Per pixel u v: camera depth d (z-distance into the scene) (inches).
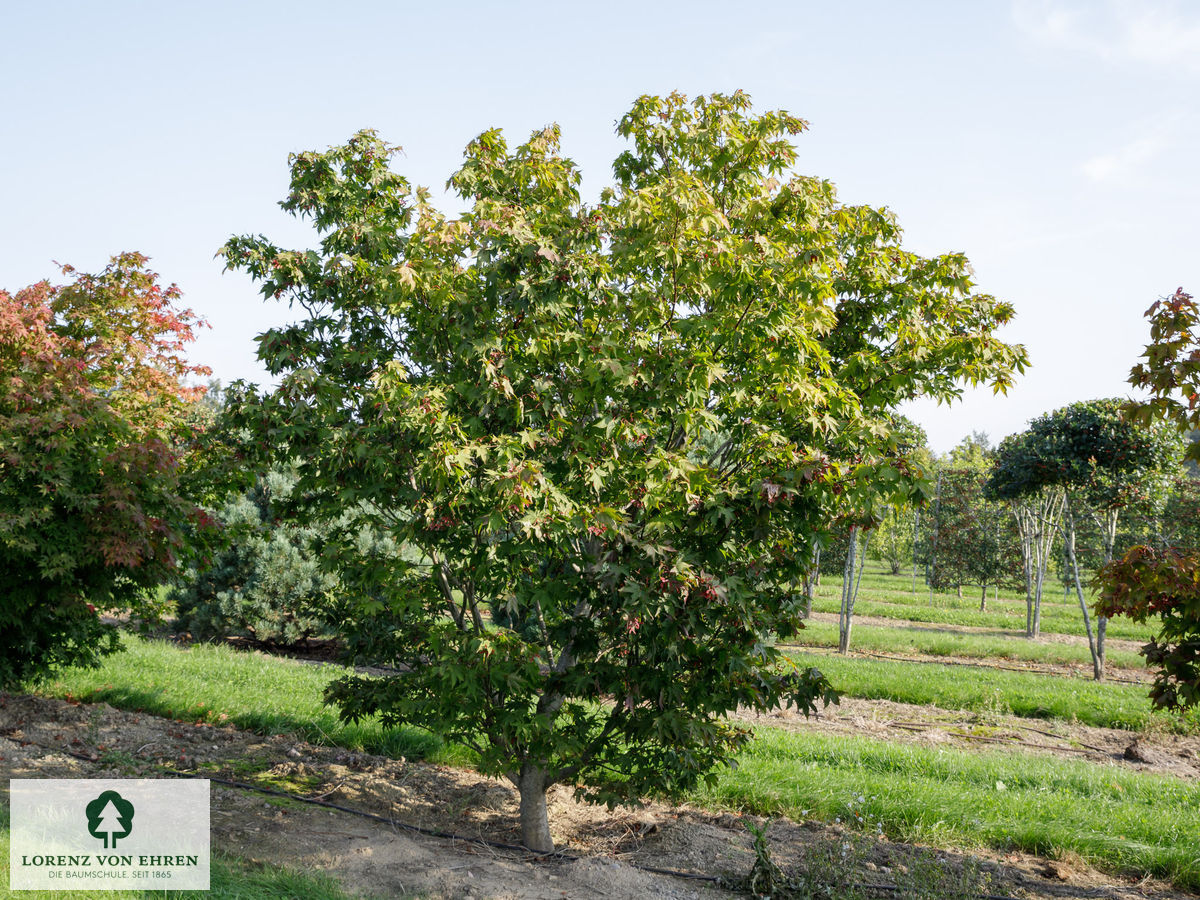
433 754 304.2
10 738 283.0
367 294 215.5
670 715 200.5
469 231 202.8
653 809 267.1
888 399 229.5
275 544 542.3
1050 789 299.1
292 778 271.3
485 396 191.6
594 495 193.8
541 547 190.5
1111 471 612.1
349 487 195.6
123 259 374.3
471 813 255.4
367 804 252.4
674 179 195.0
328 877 187.9
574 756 207.8
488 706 218.5
